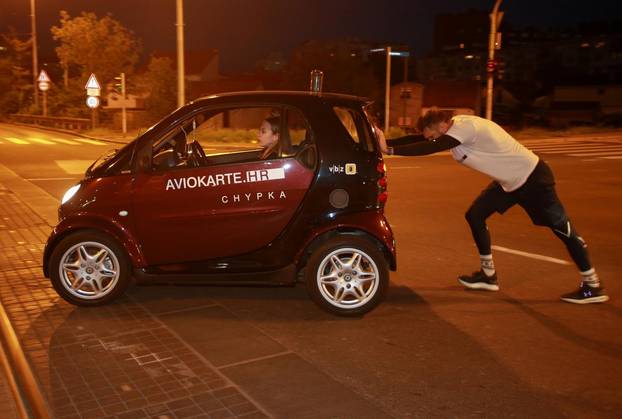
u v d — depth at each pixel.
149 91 37.88
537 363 4.45
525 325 5.19
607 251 7.74
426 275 6.64
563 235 5.67
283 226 5.30
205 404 3.78
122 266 5.41
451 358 4.51
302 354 4.55
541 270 6.85
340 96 5.45
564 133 31.92
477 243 6.07
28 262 6.89
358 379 4.15
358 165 5.25
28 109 49.88
